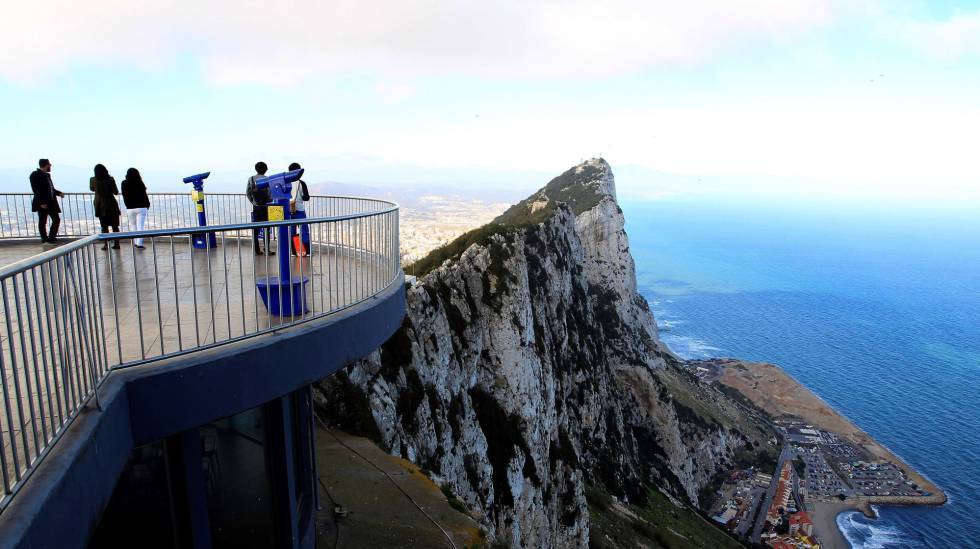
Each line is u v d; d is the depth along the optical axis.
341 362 8.25
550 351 55.00
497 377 41.41
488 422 39.03
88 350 5.43
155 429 6.04
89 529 4.84
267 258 7.88
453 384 35.28
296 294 8.40
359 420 20.62
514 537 35.66
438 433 30.33
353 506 15.04
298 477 11.92
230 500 9.24
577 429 61.19
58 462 4.45
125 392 5.76
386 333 9.80
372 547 13.47
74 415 5.00
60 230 16.56
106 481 5.23
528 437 41.53
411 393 28.78
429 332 34.44
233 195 18.05
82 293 5.69
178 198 17.19
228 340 6.80
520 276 47.19
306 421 12.21
